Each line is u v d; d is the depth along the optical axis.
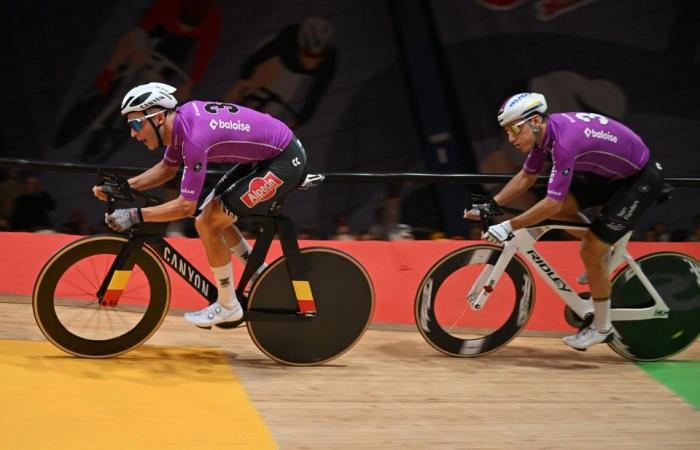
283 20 9.65
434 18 9.75
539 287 6.47
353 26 9.73
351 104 9.73
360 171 9.71
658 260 5.80
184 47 9.55
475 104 9.77
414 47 9.74
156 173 5.00
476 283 5.57
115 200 4.76
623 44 9.94
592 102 9.91
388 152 9.76
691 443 4.45
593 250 5.34
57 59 9.45
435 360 5.61
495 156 9.71
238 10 9.60
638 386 5.32
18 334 5.44
